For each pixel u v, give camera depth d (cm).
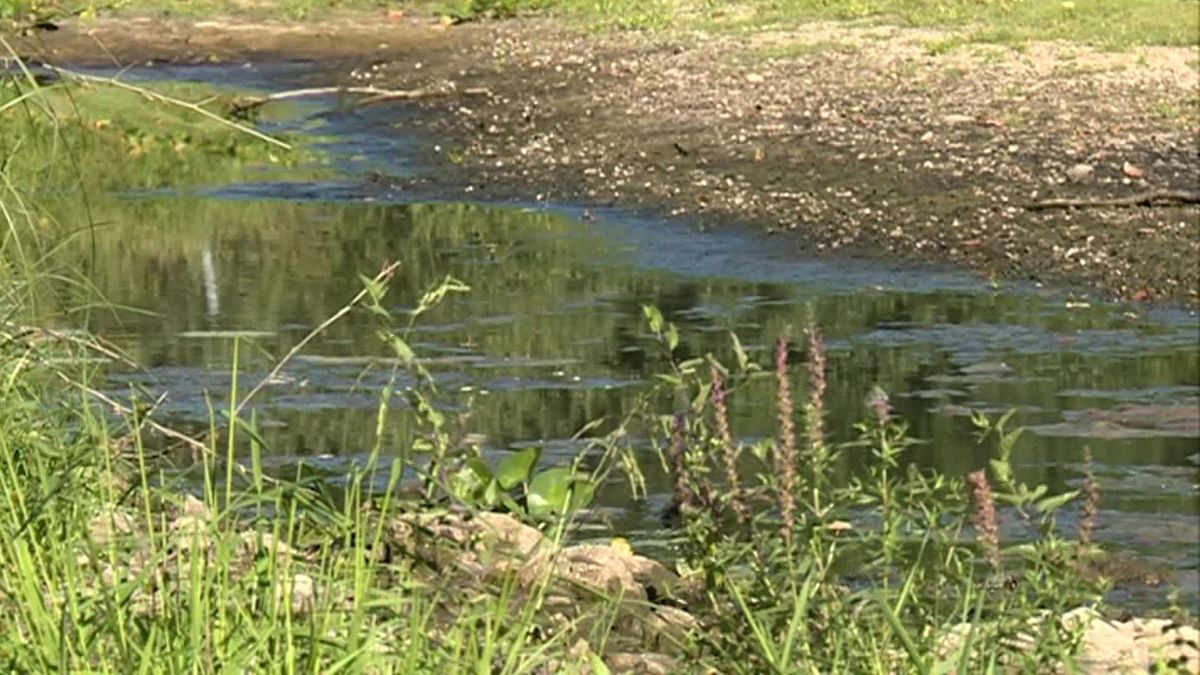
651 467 1029
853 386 1290
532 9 3212
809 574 523
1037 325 1472
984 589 536
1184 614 629
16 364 648
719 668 529
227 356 1280
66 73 724
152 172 2116
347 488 611
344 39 3091
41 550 535
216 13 3244
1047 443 1158
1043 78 2303
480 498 629
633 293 1570
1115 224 1736
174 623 496
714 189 1942
